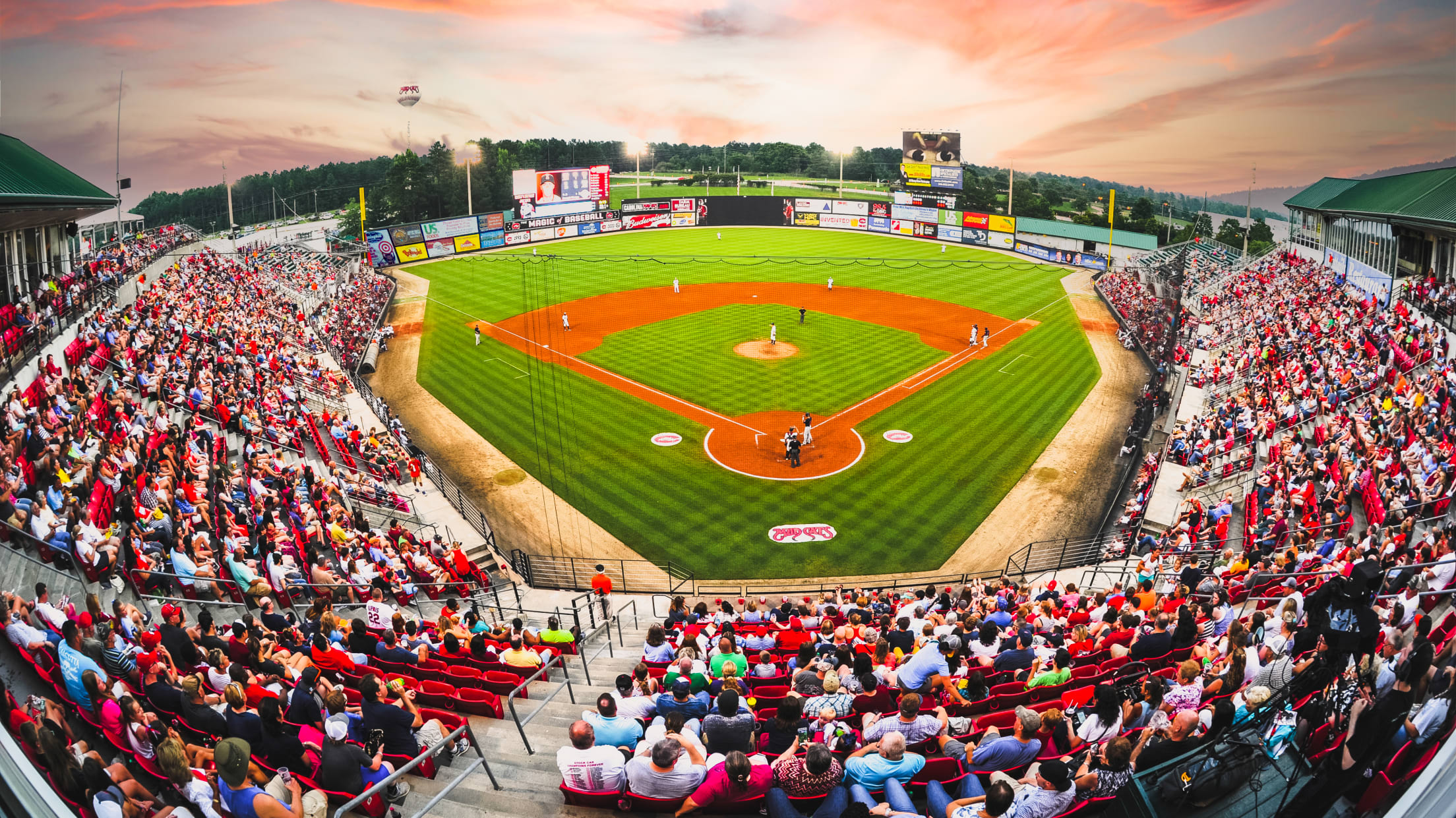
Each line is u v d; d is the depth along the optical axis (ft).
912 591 81.35
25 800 23.48
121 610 39.88
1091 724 31.19
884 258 278.87
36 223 121.60
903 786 28.78
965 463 111.45
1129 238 273.95
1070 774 28.48
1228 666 35.22
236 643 42.06
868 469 109.70
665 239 320.70
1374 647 31.63
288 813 26.68
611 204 333.21
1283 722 28.35
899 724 31.12
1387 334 114.21
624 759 30.78
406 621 54.49
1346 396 99.14
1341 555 55.72
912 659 37.96
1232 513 85.61
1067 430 123.03
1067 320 192.03
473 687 42.98
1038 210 391.86
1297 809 25.48
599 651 59.36
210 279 161.27
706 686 37.06
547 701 37.68
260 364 119.85
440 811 30.71
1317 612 34.22
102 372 89.97
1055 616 57.98
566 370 151.94
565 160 530.27
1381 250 153.79
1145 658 41.75
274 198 469.98
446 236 281.33
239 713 31.68
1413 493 66.18
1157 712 31.53
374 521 86.99
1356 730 25.90
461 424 126.11
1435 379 88.79
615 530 94.53
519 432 122.72
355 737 32.58
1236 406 114.32
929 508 99.30
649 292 222.07
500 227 297.33
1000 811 22.95
